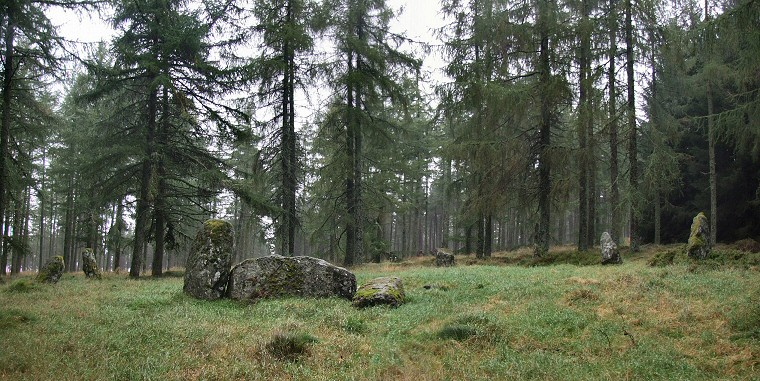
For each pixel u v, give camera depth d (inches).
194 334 307.0
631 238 842.2
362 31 900.6
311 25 834.8
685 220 1003.9
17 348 254.2
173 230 888.9
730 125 662.5
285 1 813.9
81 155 1075.9
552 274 540.7
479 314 341.1
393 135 1079.6
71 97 1113.4
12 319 329.4
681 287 405.4
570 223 1870.1
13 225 1003.9
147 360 244.2
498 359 261.7
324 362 258.7
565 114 1154.7
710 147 819.4
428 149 1374.3
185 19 775.1
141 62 731.4
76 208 1140.5
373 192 965.8
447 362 258.4
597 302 378.9
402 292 442.6
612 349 273.0
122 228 1176.2
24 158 800.9
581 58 794.8
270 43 812.0
